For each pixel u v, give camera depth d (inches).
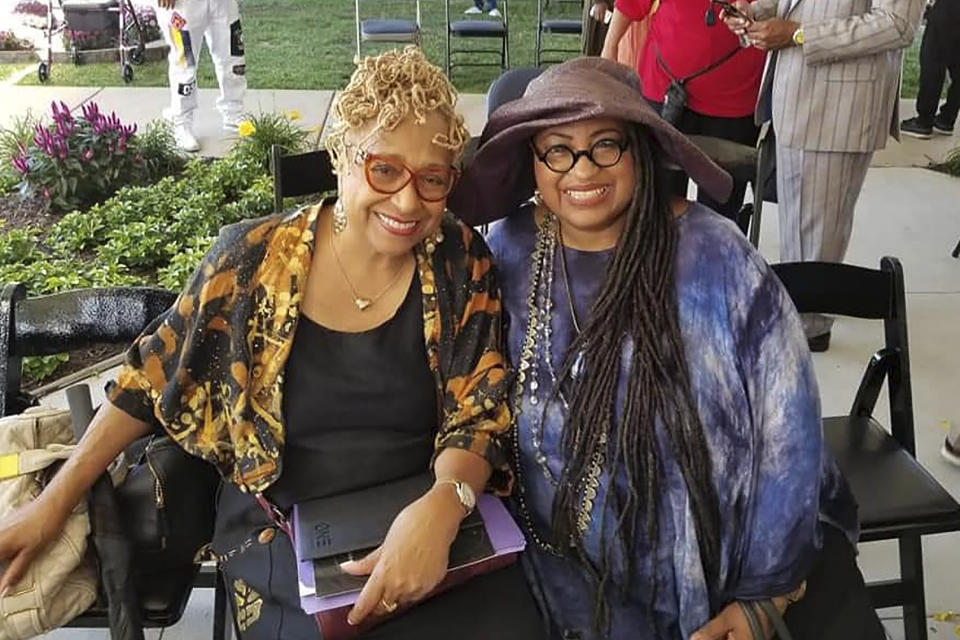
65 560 58.6
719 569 60.4
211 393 60.2
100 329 75.9
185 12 215.9
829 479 65.9
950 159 224.1
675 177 71.3
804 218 125.7
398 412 61.0
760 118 129.9
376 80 53.9
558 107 57.2
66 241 171.3
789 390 58.7
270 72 312.8
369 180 54.6
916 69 351.9
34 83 292.5
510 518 60.8
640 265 59.9
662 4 136.9
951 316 150.3
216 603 72.8
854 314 82.0
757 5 125.7
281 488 61.2
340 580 54.7
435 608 59.1
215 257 58.6
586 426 60.1
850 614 62.4
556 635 63.3
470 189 64.4
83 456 60.3
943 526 72.8
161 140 211.0
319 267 59.2
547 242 64.1
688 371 59.1
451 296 60.8
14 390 73.7
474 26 307.4
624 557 61.2
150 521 64.6
